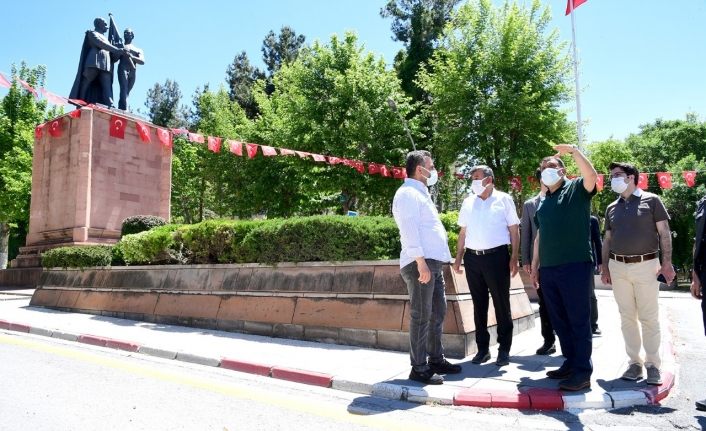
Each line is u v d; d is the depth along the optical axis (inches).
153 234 383.2
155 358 250.8
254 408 163.3
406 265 186.4
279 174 965.2
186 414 154.2
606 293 799.1
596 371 200.2
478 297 221.6
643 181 550.3
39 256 701.9
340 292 282.2
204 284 346.6
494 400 167.6
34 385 186.5
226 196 1163.3
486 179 218.8
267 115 1024.2
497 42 764.0
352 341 268.2
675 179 1245.7
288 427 144.3
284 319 296.2
